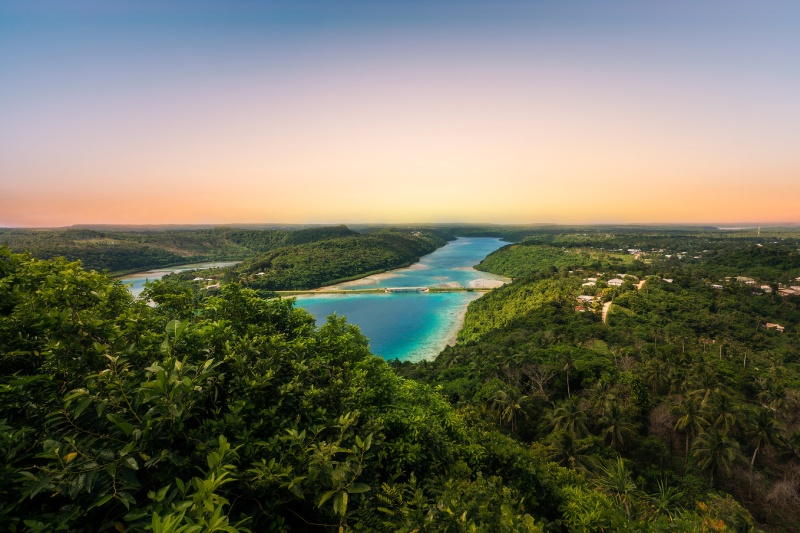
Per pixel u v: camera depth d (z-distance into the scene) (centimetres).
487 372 4306
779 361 5062
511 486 955
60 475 327
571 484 1243
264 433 550
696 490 2311
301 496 421
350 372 870
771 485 2455
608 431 2794
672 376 3709
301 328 1032
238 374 572
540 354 4684
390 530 530
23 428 366
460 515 532
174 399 408
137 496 413
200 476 441
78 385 451
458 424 1219
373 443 612
